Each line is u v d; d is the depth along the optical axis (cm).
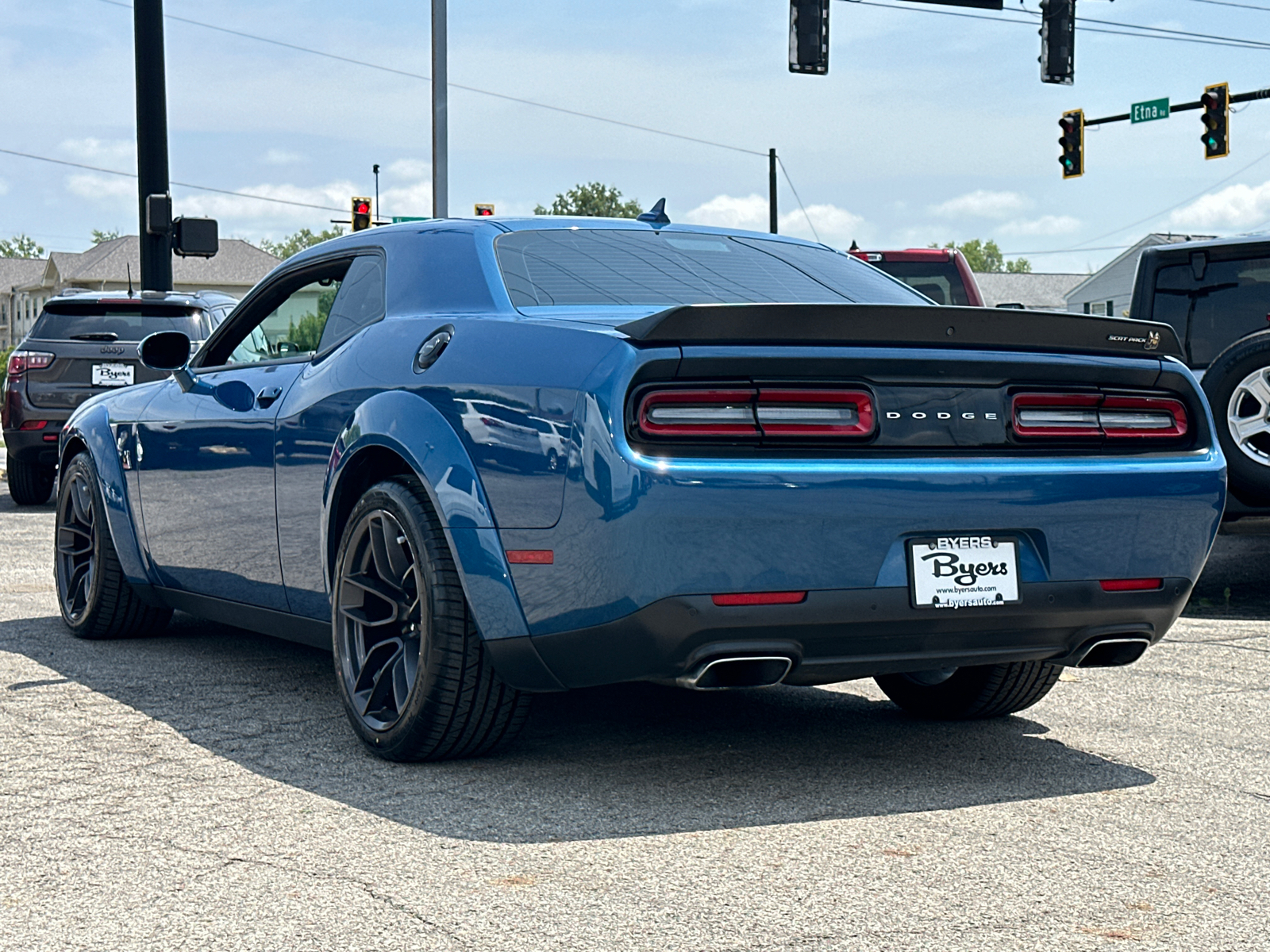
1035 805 326
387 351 374
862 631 315
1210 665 509
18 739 385
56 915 254
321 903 260
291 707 425
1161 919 254
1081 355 339
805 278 407
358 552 370
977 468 320
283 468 410
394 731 353
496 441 326
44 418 1167
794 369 310
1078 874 277
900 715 426
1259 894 267
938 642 327
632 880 272
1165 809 324
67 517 564
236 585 454
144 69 1444
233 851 289
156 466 491
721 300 374
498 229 391
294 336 439
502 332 338
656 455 299
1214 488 351
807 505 304
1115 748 383
